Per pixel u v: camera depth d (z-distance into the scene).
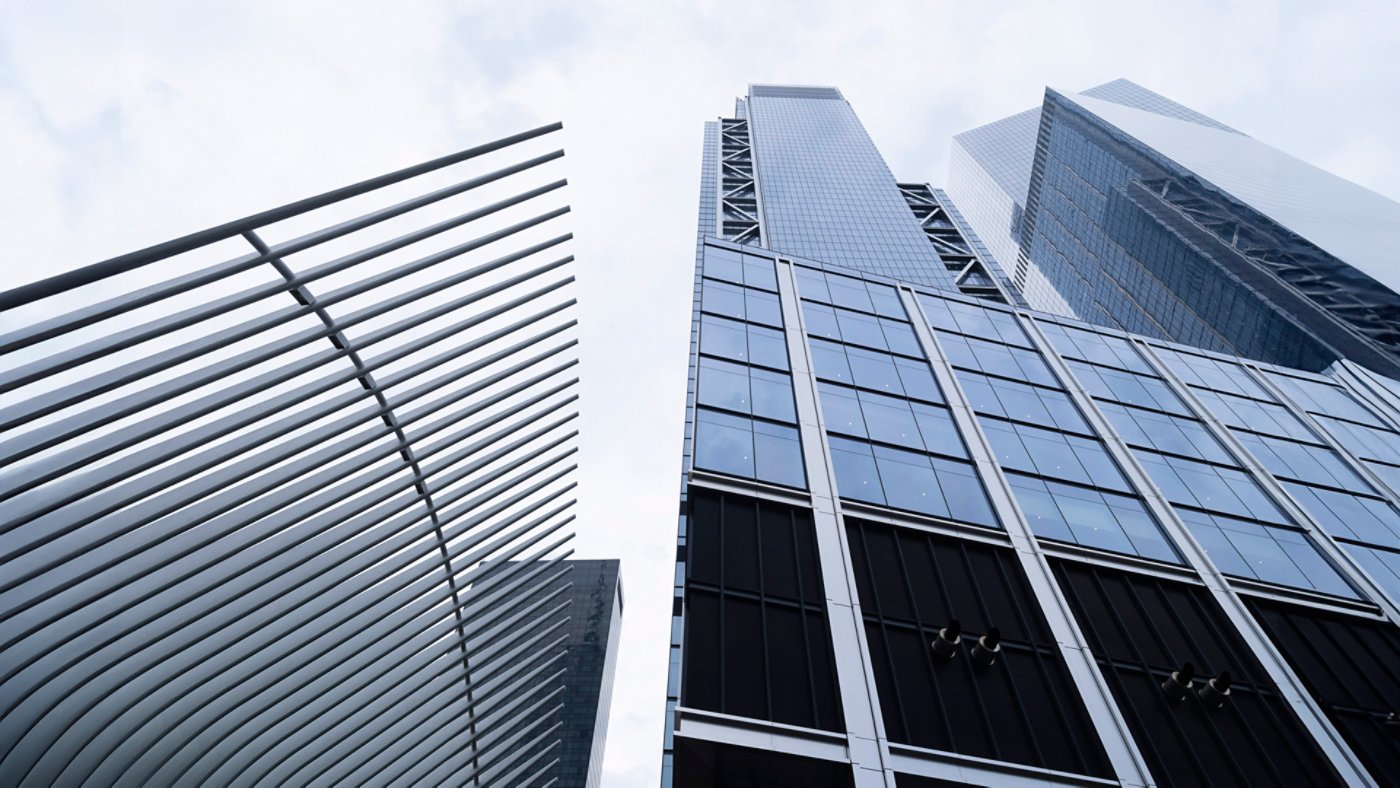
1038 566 19.44
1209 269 116.19
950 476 22.11
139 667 12.44
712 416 21.72
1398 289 83.62
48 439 9.52
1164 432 28.08
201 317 9.84
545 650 21.89
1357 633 20.19
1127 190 135.62
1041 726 15.50
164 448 11.10
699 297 28.25
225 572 12.94
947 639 16.33
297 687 15.29
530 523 18.73
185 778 14.60
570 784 84.12
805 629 16.03
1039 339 33.12
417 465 15.27
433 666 19.11
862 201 115.69
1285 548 23.08
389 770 19.16
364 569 15.47
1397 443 32.31
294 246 10.01
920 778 13.72
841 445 21.91
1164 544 21.83
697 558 17.03
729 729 13.73
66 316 8.60
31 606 10.34
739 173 133.38
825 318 29.27
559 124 11.12
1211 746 16.02
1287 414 32.75
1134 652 17.81
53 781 12.12
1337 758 16.20
